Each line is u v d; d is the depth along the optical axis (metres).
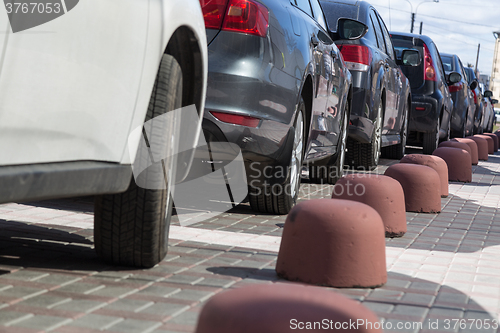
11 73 1.94
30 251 3.29
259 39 4.12
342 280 2.97
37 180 2.13
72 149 2.36
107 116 2.51
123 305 2.51
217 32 4.08
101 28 2.36
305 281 2.99
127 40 2.53
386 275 3.13
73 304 2.47
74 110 2.29
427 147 12.12
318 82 5.17
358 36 6.64
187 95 3.33
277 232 4.29
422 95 11.57
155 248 3.01
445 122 13.48
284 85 4.30
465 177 8.98
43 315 2.31
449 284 3.26
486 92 24.06
